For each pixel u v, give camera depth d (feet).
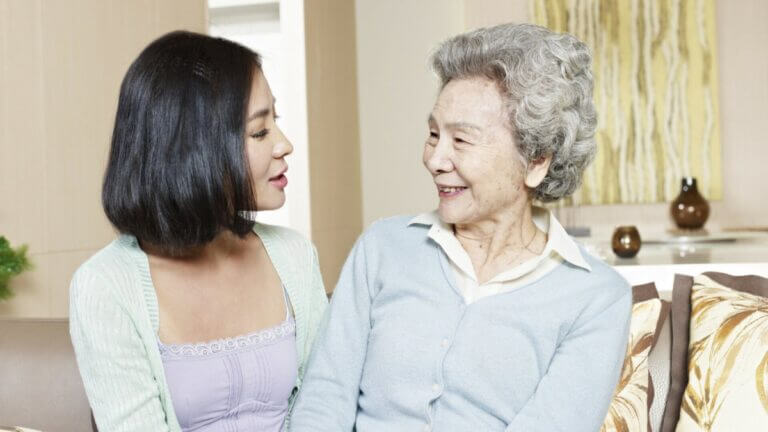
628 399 4.78
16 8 7.63
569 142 4.06
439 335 4.11
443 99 4.07
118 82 9.55
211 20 16.10
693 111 16.37
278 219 14.97
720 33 16.44
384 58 18.11
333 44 16.47
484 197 4.07
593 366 3.97
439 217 4.47
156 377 4.20
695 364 4.89
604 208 16.76
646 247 9.59
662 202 16.56
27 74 7.79
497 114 3.97
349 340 4.41
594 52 16.71
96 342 4.03
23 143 7.71
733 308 4.99
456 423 4.00
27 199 7.76
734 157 16.48
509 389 4.00
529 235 4.34
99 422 4.05
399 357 4.14
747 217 16.48
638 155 16.58
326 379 4.35
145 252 4.44
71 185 8.56
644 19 16.49
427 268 4.32
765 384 4.58
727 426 4.62
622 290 4.20
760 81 16.33
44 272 8.03
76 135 8.66
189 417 4.31
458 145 4.02
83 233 8.80
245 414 4.48
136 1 9.98
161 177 4.06
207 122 4.09
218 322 4.50
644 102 16.53
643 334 5.05
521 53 3.96
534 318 4.05
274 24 15.88
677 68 16.39
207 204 4.10
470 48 4.05
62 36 8.40
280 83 15.35
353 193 17.81
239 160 4.17
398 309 4.27
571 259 4.16
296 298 4.84
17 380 5.06
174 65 4.10
